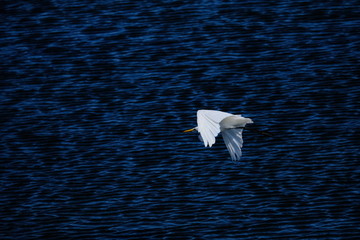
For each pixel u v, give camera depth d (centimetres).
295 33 3388
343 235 1980
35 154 2548
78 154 2530
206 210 2131
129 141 2595
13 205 2234
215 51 3269
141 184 2300
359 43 3253
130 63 3231
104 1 3912
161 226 2062
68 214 2162
